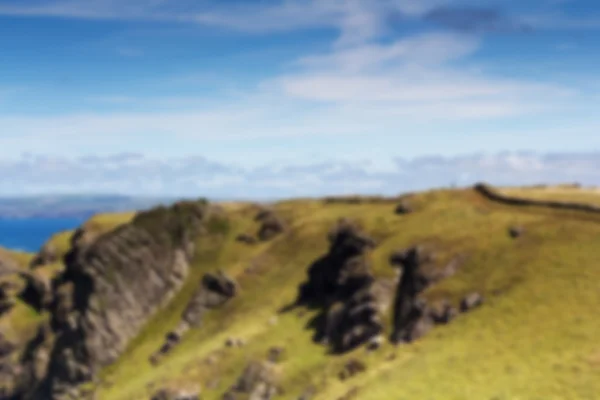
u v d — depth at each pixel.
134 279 188.88
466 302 109.31
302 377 117.88
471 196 161.75
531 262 112.00
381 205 191.00
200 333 168.00
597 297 92.12
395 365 100.44
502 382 77.56
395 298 125.31
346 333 123.69
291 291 165.75
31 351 186.12
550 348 82.69
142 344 177.88
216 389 126.62
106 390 160.50
